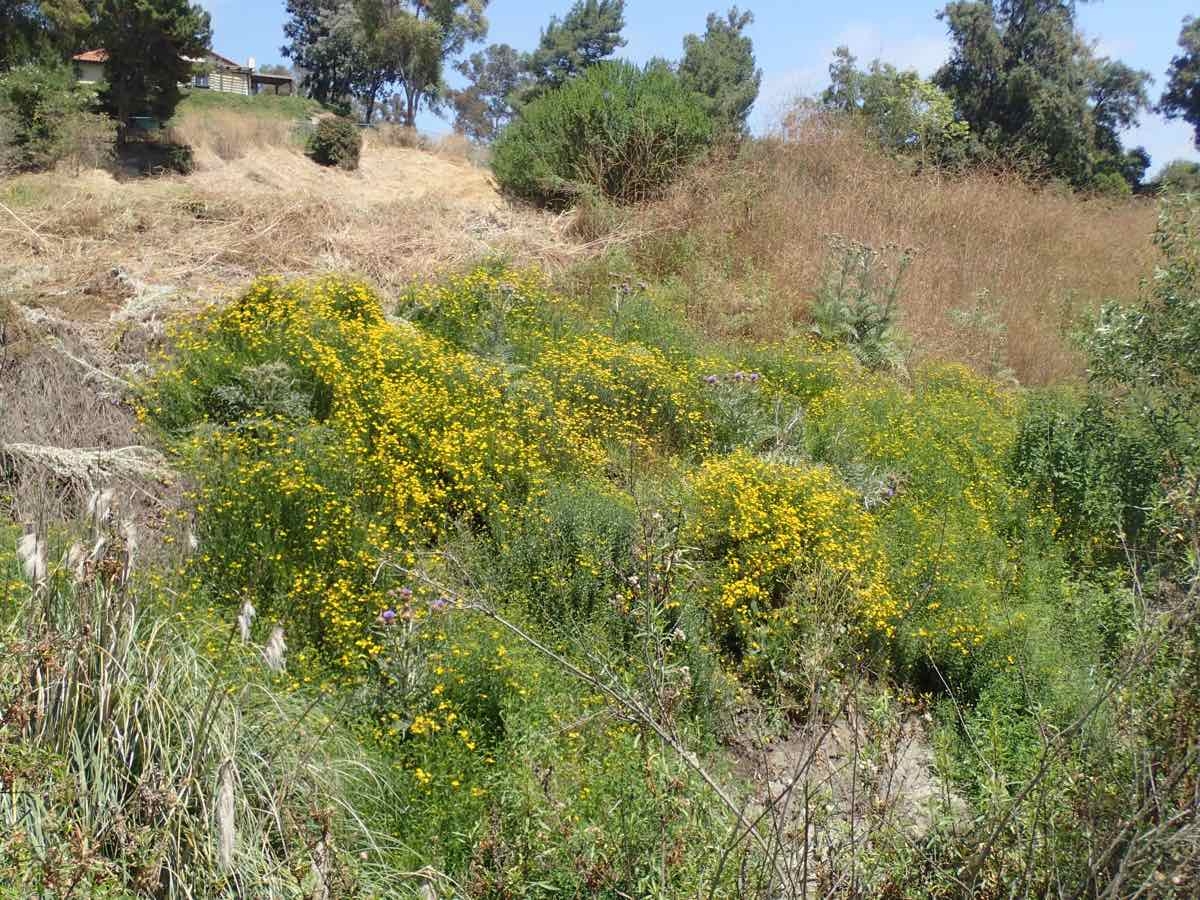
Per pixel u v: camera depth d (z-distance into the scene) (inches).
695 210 506.6
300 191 509.4
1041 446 318.3
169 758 135.0
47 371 273.1
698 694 193.6
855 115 698.2
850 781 147.1
